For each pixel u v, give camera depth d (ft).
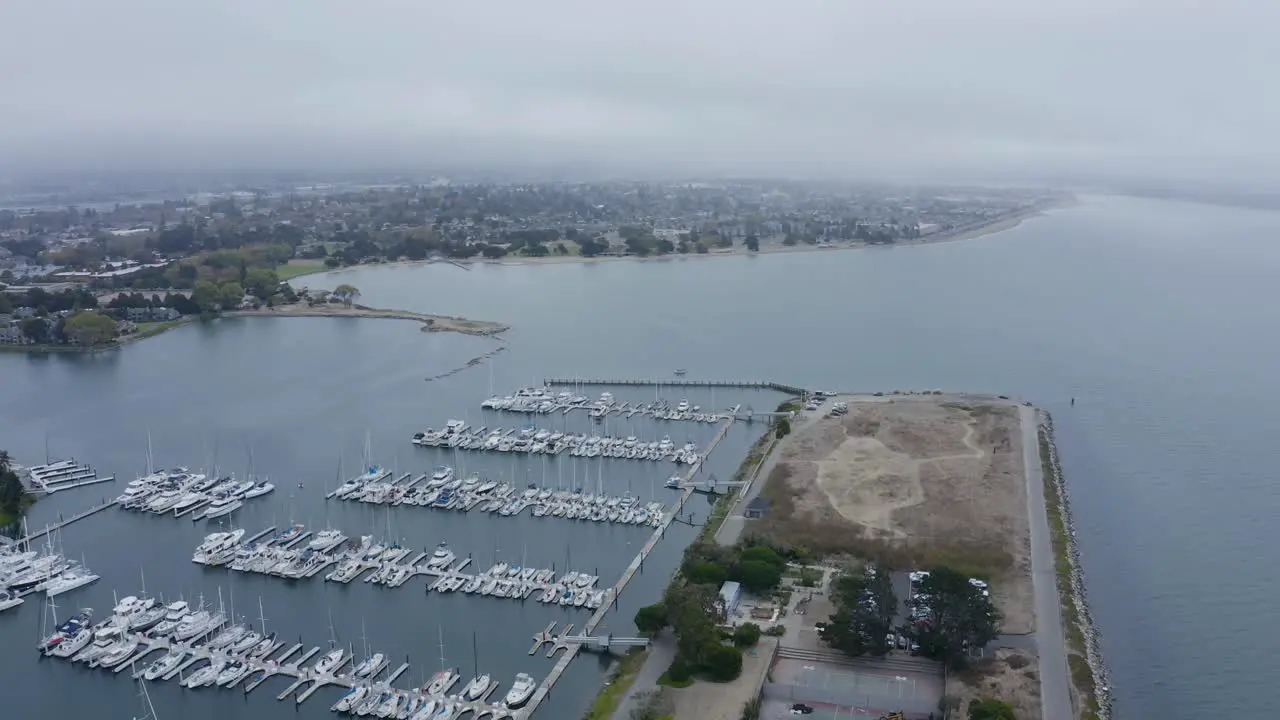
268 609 536.83
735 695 427.33
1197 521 647.56
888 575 514.27
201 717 438.40
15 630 517.96
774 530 599.98
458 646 494.59
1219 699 445.37
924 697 421.59
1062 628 480.23
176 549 617.62
